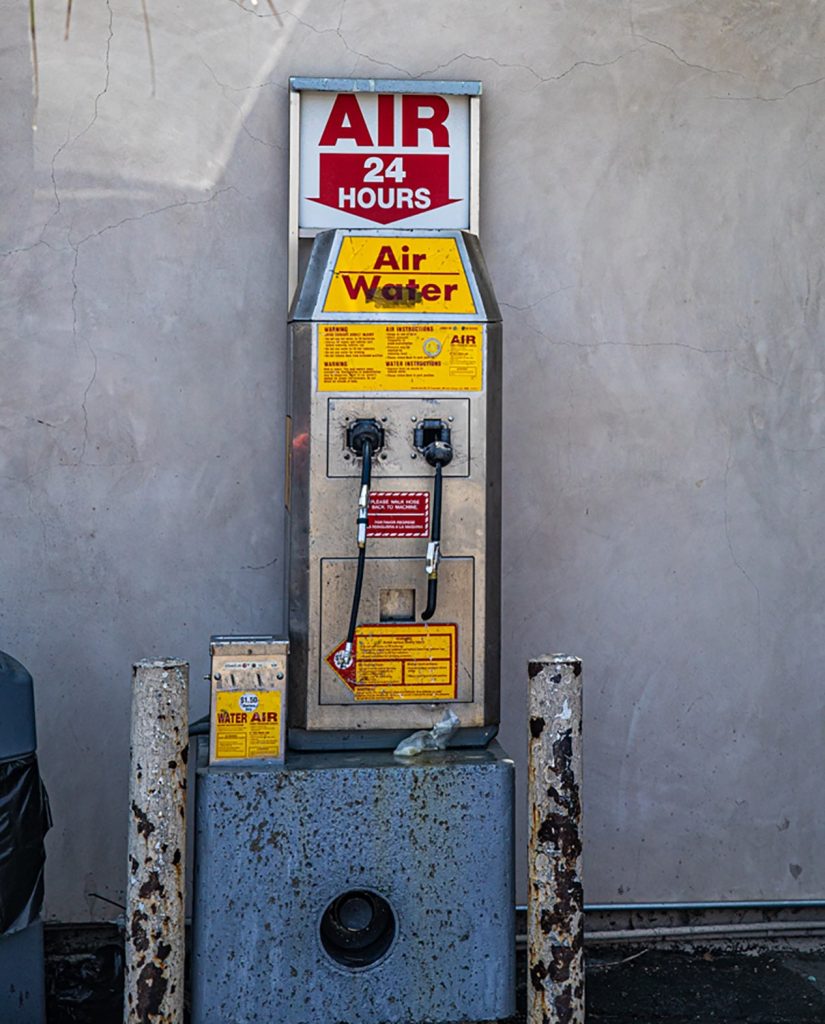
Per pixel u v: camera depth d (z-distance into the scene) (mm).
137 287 3645
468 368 3072
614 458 3803
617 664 3834
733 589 3855
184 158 3637
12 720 2932
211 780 2883
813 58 3805
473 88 3613
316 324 3041
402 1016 2951
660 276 3787
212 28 3625
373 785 2924
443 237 3109
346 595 3066
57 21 3580
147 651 3701
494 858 2961
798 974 3748
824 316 3852
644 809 3869
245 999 2914
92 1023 3373
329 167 3611
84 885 3707
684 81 3766
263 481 3713
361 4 3658
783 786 3904
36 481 3639
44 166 3592
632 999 3584
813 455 3869
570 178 3742
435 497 3023
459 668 3100
